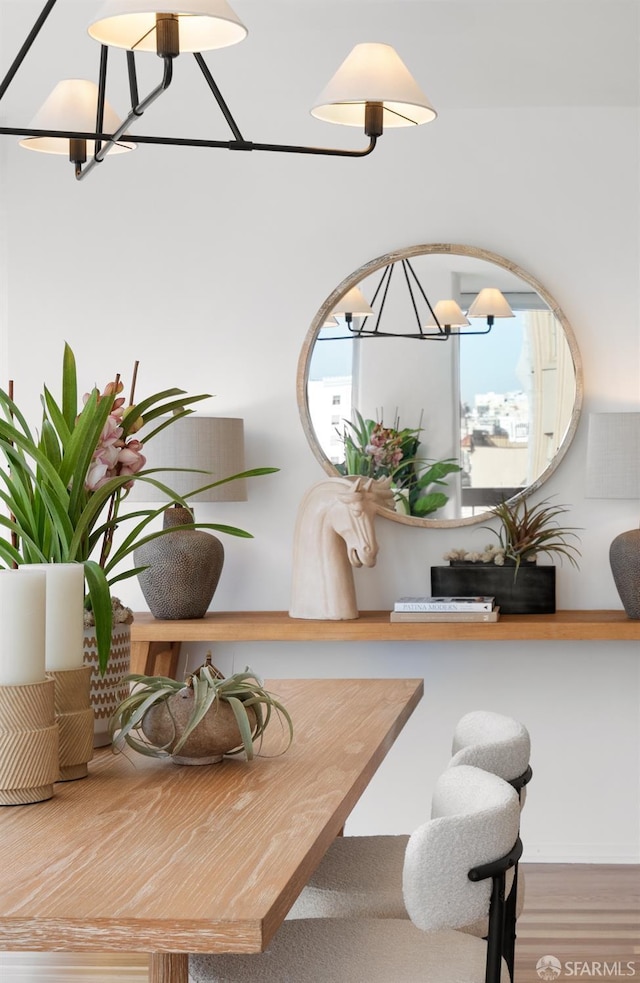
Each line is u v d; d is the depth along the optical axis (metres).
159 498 3.80
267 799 1.56
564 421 3.94
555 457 3.93
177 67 3.60
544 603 3.77
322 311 4.01
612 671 3.96
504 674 3.98
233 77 3.71
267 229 4.05
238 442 3.85
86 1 3.12
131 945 1.08
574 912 3.34
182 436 3.75
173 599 3.70
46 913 1.09
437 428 3.98
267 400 4.04
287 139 4.02
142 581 3.74
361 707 2.31
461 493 3.97
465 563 3.83
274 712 2.26
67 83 2.28
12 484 1.82
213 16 1.61
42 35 3.34
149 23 1.79
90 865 1.25
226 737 1.76
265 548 4.04
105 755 1.86
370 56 2.01
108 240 4.10
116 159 4.09
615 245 3.96
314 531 3.73
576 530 3.96
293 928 1.72
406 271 4.00
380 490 3.66
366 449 3.99
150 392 4.08
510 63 3.56
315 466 4.03
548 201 3.97
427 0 3.13
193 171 4.07
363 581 4.01
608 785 3.94
